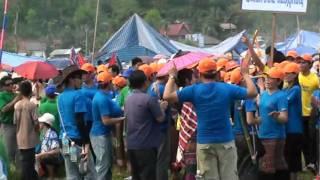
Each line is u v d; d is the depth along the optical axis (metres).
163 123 10.83
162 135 10.80
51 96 13.48
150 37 30.53
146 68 11.32
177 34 82.69
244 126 10.16
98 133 11.12
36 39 80.81
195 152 10.18
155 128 10.07
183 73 10.91
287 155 11.13
